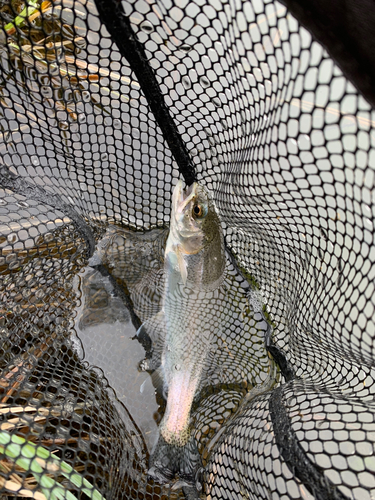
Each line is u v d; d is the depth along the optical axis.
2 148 0.31
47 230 0.31
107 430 0.27
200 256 0.34
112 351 0.32
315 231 0.27
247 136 0.26
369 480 0.26
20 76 0.28
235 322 0.33
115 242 0.34
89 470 0.26
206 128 0.30
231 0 0.21
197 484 0.28
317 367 0.29
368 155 0.19
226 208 0.32
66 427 0.25
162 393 0.32
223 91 0.27
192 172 0.33
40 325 0.29
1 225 0.30
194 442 0.30
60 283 0.31
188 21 0.25
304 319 0.29
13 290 0.28
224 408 0.32
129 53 0.26
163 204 0.35
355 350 0.24
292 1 0.15
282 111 0.23
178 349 0.33
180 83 0.28
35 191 0.30
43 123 0.29
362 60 0.15
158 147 0.32
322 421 0.23
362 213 0.22
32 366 0.27
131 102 0.30
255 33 0.23
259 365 0.32
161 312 0.34
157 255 0.35
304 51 0.19
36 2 0.30
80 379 0.28
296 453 0.22
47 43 0.27
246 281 0.34
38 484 0.20
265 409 0.26
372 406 0.23
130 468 0.27
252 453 0.26
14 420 0.23
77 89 0.28
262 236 0.32
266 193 0.27
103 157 0.32
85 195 0.33
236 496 0.26
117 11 0.24
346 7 0.14
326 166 0.25
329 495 0.21
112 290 0.33
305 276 0.29
